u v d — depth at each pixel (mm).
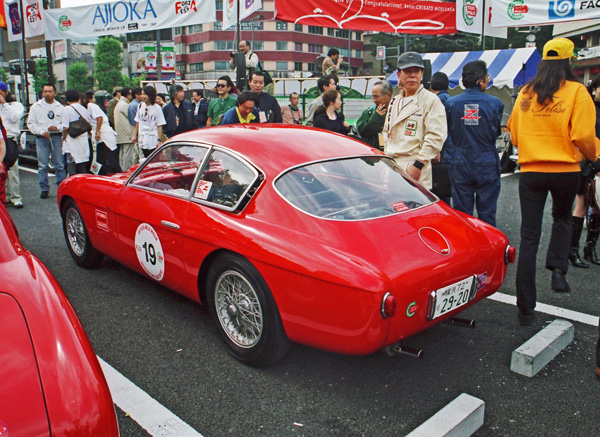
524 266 3678
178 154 3801
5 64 76562
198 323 3809
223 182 3387
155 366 3205
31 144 11625
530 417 2707
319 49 96688
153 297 4273
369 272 2549
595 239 5180
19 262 2104
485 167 4723
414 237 2939
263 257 2877
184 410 2750
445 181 5551
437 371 3154
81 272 4848
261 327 3006
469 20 10352
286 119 10477
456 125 4770
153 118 9406
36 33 12000
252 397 2873
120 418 2676
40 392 1548
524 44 36312
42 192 8492
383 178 3422
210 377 3078
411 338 3582
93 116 9234
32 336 1710
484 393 2926
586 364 3240
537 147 3504
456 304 2955
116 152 10203
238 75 8172
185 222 3430
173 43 101938
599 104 4762
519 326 3779
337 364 3225
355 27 9711
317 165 3277
